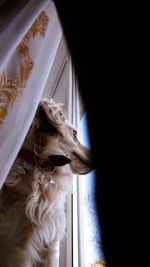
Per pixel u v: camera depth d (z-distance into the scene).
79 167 0.69
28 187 0.55
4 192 0.55
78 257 0.87
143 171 0.52
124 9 0.51
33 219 0.50
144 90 0.48
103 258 0.67
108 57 0.52
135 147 0.52
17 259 0.45
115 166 0.57
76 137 0.71
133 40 0.50
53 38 0.55
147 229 0.51
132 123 0.50
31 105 0.43
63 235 0.60
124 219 0.57
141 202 0.53
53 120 0.64
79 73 0.54
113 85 0.52
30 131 0.63
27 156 0.59
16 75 0.39
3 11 0.34
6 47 0.31
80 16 0.54
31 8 0.38
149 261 0.50
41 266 0.49
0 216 0.51
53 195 0.57
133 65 0.50
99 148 0.57
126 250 0.56
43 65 0.49
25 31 0.36
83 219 0.95
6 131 0.35
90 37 0.54
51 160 0.57
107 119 0.53
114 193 0.61
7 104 0.36
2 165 0.33
